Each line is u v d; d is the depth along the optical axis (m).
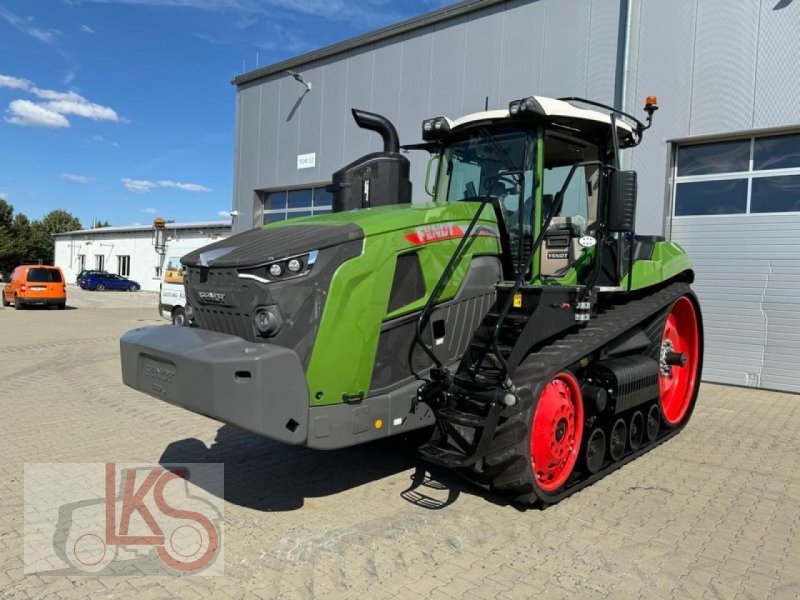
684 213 9.25
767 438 5.98
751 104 8.48
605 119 4.65
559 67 10.32
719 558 3.51
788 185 8.38
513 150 4.65
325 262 3.60
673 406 6.25
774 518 4.09
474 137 4.93
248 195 16.05
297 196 15.21
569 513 4.11
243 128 16.09
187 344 3.67
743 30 8.54
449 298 4.26
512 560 3.45
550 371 4.02
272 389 3.37
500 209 4.67
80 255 48.16
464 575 3.27
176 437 5.76
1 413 6.60
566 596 3.08
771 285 8.48
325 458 5.20
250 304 3.58
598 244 4.55
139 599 3.02
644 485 4.66
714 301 8.95
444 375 4.01
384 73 12.91
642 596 3.09
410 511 4.12
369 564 3.38
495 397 3.74
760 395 8.12
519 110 4.33
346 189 5.46
